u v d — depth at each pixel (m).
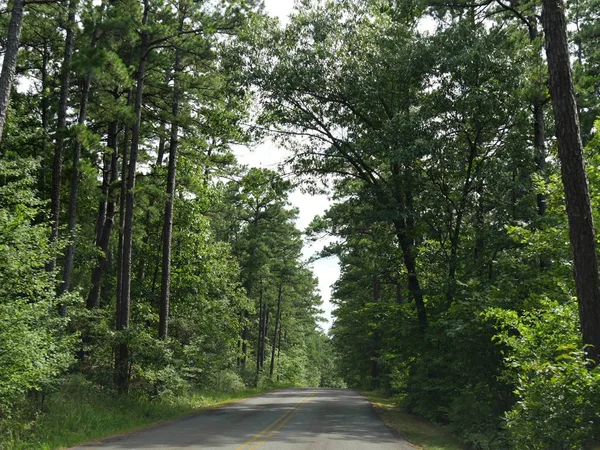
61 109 21.53
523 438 9.33
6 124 21.67
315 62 22.78
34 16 21.88
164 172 31.45
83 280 33.22
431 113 20.98
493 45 20.50
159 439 12.79
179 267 35.06
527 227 19.19
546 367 8.75
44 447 10.87
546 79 19.73
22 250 14.30
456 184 23.16
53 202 21.03
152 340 21.19
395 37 22.11
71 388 18.03
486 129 22.00
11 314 12.59
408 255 23.77
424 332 21.73
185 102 25.05
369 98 22.56
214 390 33.44
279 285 65.12
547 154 21.20
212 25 21.52
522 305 15.73
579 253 9.34
